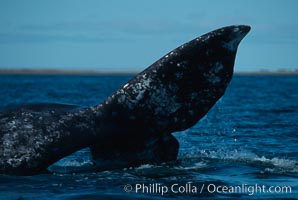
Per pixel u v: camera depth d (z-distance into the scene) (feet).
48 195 123.24
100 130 144.46
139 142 147.84
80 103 406.62
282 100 433.07
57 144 142.61
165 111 144.25
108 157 149.38
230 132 233.55
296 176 143.84
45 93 540.93
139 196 121.60
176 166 151.33
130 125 144.97
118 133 145.48
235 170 149.79
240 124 262.67
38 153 141.69
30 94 516.73
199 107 145.59
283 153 182.19
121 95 144.56
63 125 143.84
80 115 145.38
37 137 142.61
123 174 142.31
